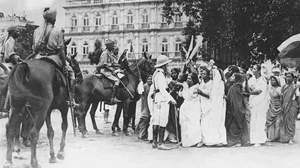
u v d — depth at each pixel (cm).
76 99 1534
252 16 3256
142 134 1448
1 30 3969
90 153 1152
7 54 1220
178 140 1314
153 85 1277
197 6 4169
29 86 892
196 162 1041
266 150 1254
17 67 894
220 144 1318
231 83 1409
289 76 1458
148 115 1441
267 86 1389
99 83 1564
